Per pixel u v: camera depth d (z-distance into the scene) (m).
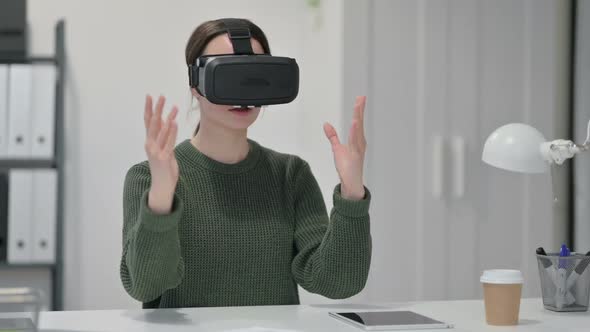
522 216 3.15
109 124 3.40
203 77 1.63
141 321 1.51
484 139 3.09
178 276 1.62
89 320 1.51
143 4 3.40
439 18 3.03
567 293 1.66
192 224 1.72
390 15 2.98
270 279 1.77
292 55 3.46
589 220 3.07
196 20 3.42
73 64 3.37
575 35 3.15
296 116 3.47
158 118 1.48
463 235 3.08
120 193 3.41
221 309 1.63
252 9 3.45
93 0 3.38
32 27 3.35
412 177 3.03
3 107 3.18
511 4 3.11
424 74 3.02
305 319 1.53
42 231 3.22
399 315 1.56
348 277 1.71
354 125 1.65
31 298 1.24
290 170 1.84
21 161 3.36
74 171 3.38
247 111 1.69
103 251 3.41
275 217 1.78
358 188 1.68
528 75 3.13
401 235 3.02
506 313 1.51
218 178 1.76
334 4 2.99
